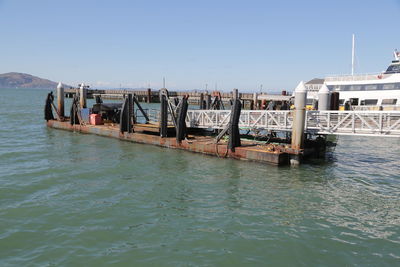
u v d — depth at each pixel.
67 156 16.98
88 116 26.61
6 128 27.61
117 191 11.41
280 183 12.89
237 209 9.98
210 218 9.23
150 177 13.29
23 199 10.35
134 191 11.45
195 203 10.41
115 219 9.02
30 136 23.62
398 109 26.58
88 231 8.25
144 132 22.98
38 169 14.07
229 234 8.26
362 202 11.00
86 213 9.37
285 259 7.17
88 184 12.13
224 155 16.97
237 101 16.62
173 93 83.75
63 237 7.90
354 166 16.41
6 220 8.76
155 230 8.39
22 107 56.25
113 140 22.23
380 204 10.84
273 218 9.38
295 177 13.80
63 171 13.87
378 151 21.56
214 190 11.79
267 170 14.73
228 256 7.20
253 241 7.92
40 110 50.41
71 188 11.60
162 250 7.40
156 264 6.84
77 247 7.45
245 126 19.14
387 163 17.41
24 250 7.28
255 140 19.86
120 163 15.59
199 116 21.56
